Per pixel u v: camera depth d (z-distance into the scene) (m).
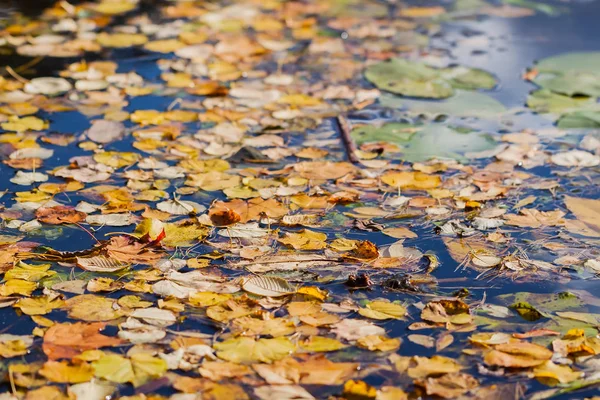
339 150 2.72
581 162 2.64
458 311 1.80
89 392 1.51
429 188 2.43
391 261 2.01
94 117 2.92
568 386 1.57
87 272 1.93
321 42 3.80
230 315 1.75
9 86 3.17
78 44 3.66
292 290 1.86
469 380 1.57
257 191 2.38
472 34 3.94
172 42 3.72
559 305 1.86
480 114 3.03
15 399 1.49
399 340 1.70
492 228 2.21
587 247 2.11
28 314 1.75
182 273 1.92
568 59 3.57
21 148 2.65
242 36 3.85
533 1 4.49
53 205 2.27
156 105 3.04
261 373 1.57
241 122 2.90
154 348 1.64
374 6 4.41
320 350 1.65
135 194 2.36
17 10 4.14
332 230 2.18
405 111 3.05
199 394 1.51
